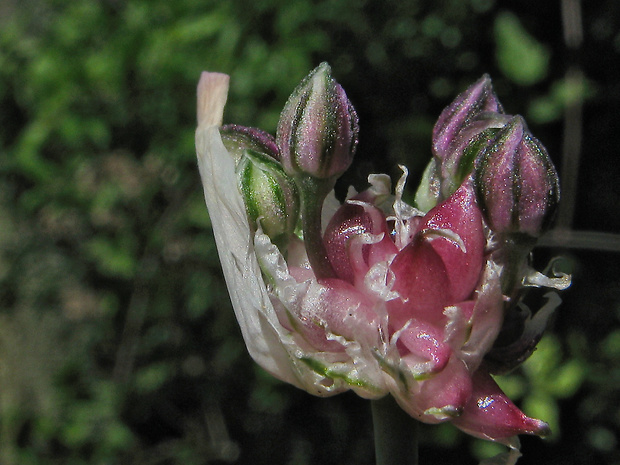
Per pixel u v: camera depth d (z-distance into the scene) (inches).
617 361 11.6
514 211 3.2
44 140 12.2
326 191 3.4
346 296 3.3
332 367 3.3
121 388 12.8
